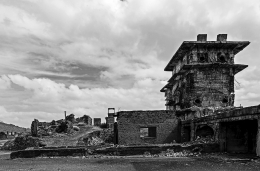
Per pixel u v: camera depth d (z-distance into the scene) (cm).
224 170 1563
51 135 4312
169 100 4438
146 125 3303
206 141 2578
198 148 2375
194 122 2889
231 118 2139
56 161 2177
